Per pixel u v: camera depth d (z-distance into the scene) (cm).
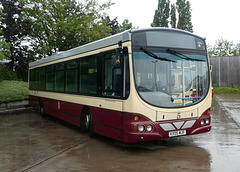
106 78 711
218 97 2392
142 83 610
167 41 652
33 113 1523
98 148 690
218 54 4709
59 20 2084
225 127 974
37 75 1420
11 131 953
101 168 530
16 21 2156
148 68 620
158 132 612
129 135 602
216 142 739
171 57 647
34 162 575
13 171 521
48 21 2145
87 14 2238
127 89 612
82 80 862
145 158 593
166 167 528
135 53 614
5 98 1557
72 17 2125
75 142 764
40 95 1349
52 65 1177
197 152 637
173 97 637
